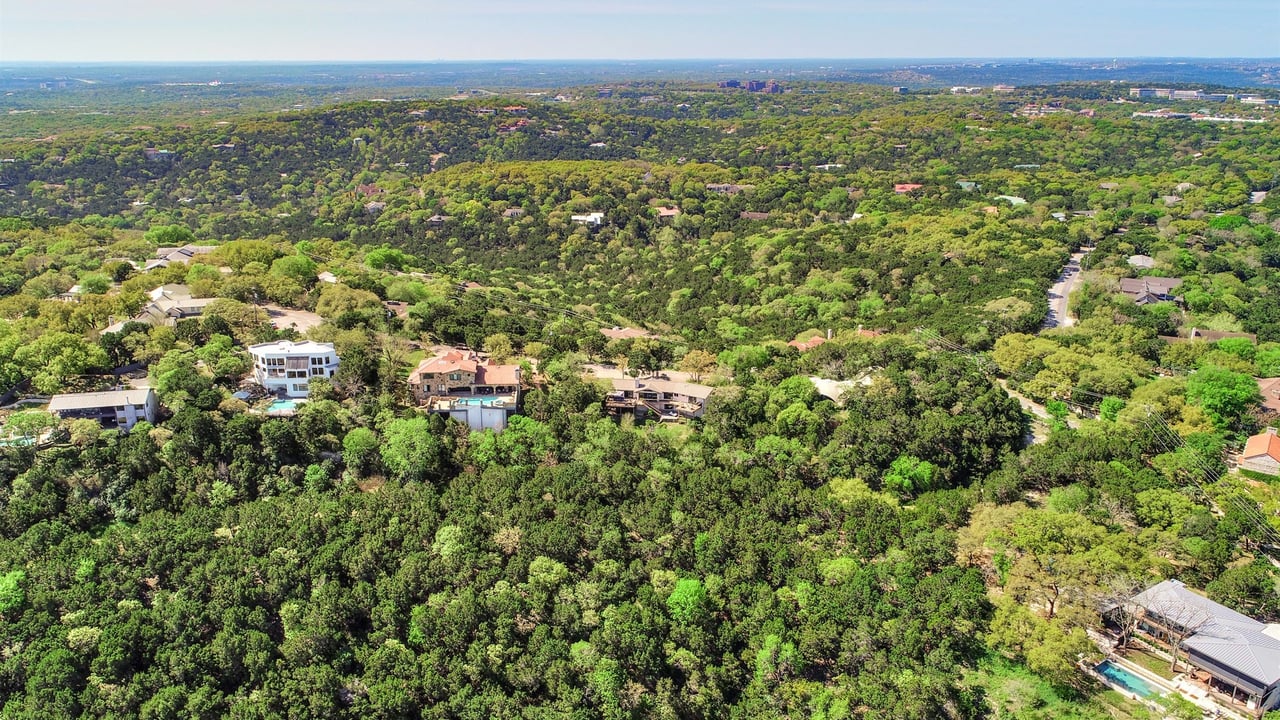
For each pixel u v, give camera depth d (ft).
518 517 309.42
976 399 389.39
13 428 327.47
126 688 239.30
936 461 358.43
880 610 272.51
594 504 319.68
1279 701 241.55
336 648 263.29
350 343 418.31
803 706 249.14
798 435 378.12
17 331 409.08
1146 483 327.67
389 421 353.92
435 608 269.85
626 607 273.75
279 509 309.83
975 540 300.61
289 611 266.36
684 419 403.54
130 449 321.32
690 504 322.96
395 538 299.58
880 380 400.88
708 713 252.01
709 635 267.39
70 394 355.15
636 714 248.73
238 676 253.44
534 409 386.52
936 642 263.29
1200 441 366.84
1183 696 246.68
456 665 253.85
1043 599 281.95
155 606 265.54
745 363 451.12
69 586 270.26
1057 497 325.01
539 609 273.13
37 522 294.87
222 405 356.79
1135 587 268.41
